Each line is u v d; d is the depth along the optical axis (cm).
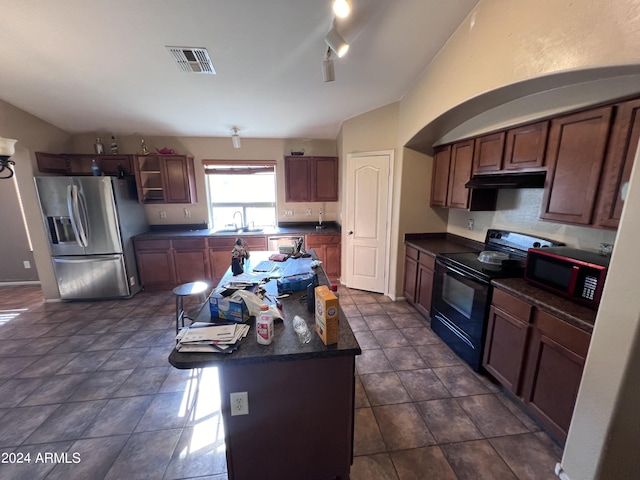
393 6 189
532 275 191
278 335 130
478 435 172
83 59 238
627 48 119
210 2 179
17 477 148
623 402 120
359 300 376
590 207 163
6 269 430
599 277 147
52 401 200
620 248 117
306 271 224
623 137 146
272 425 130
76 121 363
